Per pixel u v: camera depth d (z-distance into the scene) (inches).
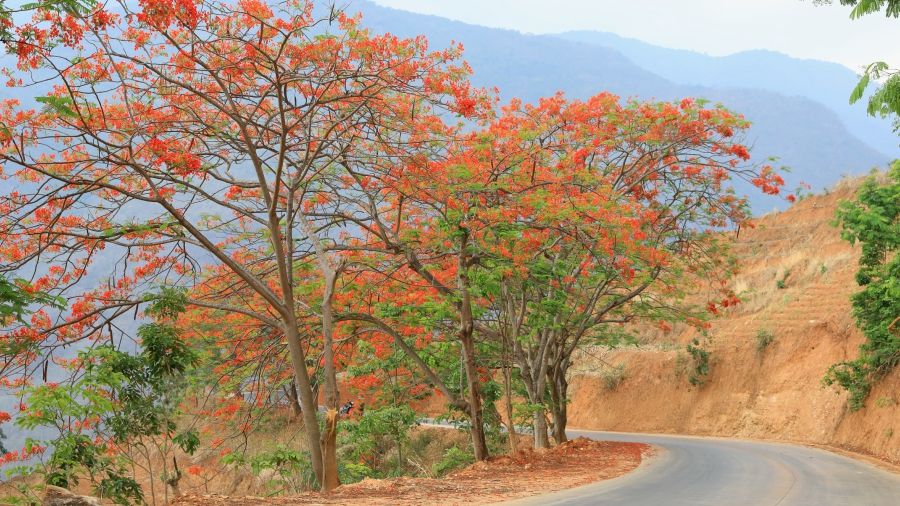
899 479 650.8
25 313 456.8
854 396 1059.3
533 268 846.5
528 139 802.8
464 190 733.3
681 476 669.9
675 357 1659.7
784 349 1440.7
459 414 1157.1
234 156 681.6
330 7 600.1
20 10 451.5
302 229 740.7
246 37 598.9
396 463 1264.8
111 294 655.8
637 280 962.1
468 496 528.7
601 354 1897.1
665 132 952.3
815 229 1888.5
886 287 924.6
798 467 753.6
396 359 979.9
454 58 637.9
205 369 817.5
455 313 849.5
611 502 489.4
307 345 837.8
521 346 1001.5
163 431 572.7
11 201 565.6
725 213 997.8
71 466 503.2
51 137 556.7
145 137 608.4
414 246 812.0
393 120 671.1
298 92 668.7
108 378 495.2
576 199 789.9
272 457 713.6
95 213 663.1
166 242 600.7
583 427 1750.7
